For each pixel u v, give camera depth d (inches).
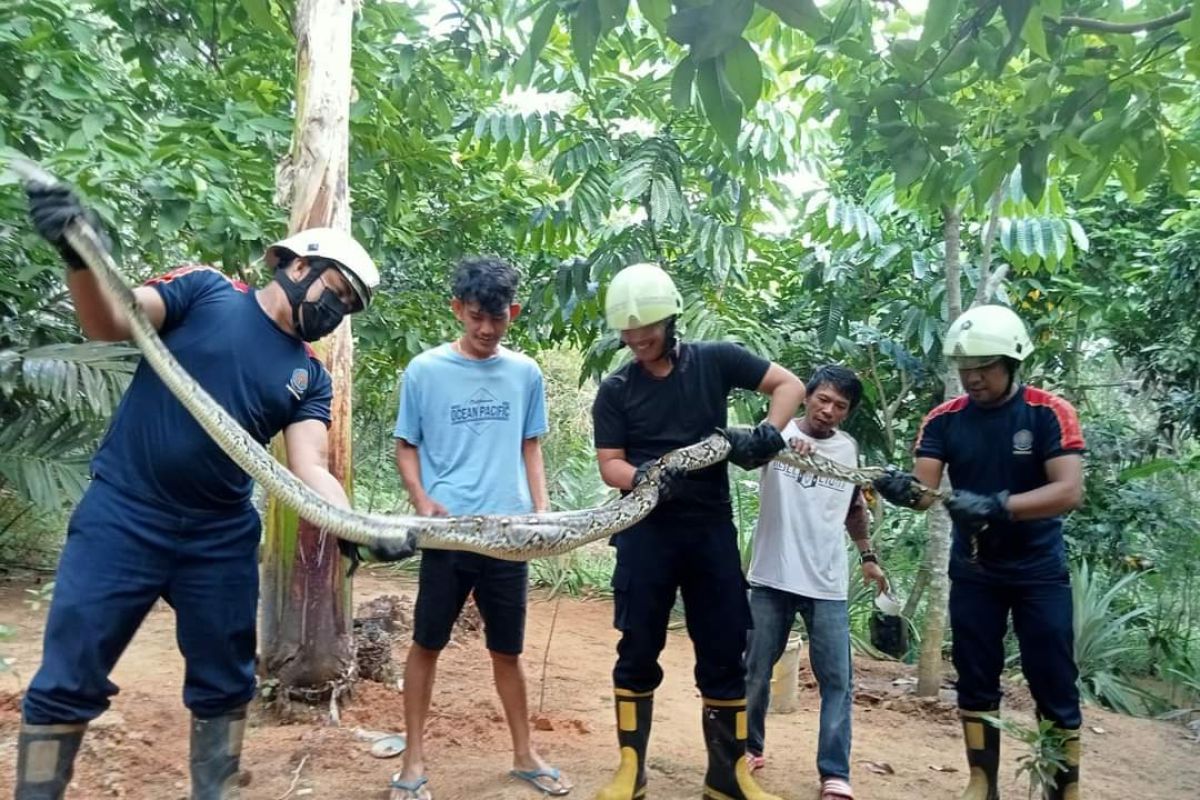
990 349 152.2
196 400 108.8
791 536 171.5
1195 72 144.2
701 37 106.2
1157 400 342.3
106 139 215.9
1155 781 196.4
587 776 169.0
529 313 326.6
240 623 127.6
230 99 272.1
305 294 124.7
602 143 298.0
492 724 197.6
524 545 130.8
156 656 240.4
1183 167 159.8
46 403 298.7
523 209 354.9
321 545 191.0
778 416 150.9
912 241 330.3
